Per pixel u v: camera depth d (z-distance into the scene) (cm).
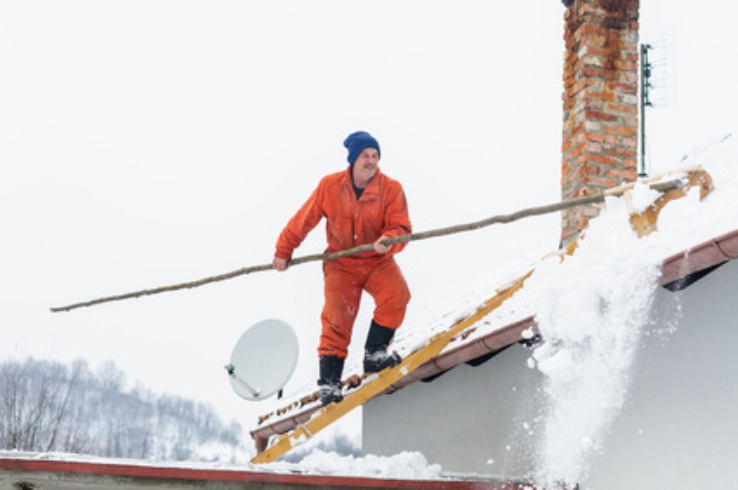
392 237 540
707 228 444
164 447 7056
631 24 826
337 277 570
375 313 571
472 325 621
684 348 491
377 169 555
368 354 573
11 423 2072
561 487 529
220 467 473
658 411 502
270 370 589
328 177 563
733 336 463
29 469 432
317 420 556
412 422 798
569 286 490
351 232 562
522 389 625
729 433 458
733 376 459
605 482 530
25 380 2178
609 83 810
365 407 909
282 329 599
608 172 795
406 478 509
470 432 691
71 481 439
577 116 812
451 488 519
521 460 614
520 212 503
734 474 452
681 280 477
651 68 895
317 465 538
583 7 820
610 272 476
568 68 838
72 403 2327
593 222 514
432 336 580
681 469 482
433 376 745
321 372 571
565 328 484
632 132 806
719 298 473
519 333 557
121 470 438
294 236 571
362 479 491
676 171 493
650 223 477
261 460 550
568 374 487
